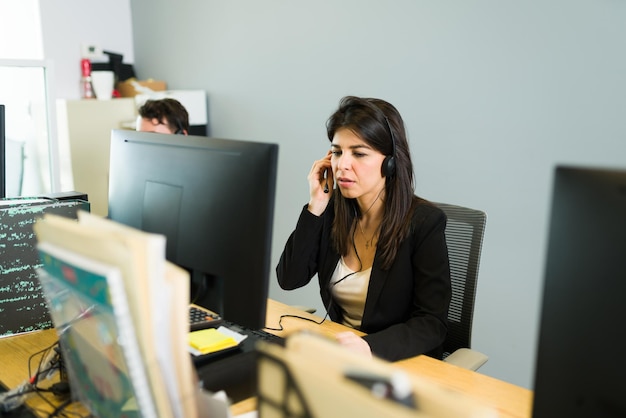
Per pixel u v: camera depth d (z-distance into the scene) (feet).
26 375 3.70
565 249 2.00
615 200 1.87
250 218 3.08
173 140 3.51
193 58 11.37
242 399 3.37
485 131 7.47
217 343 3.54
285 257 5.53
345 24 8.77
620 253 1.86
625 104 6.30
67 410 3.14
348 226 5.32
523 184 7.22
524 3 6.90
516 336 7.50
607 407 1.91
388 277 4.98
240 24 10.36
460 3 7.45
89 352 2.65
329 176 5.31
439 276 4.80
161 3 11.71
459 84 7.63
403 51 8.14
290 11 9.50
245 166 3.10
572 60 6.63
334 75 9.07
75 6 11.18
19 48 10.75
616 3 6.20
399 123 4.98
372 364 1.93
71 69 11.25
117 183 3.87
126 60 12.32
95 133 10.42
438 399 1.77
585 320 1.95
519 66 7.06
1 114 4.97
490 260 7.63
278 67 9.87
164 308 2.27
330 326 4.80
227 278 3.21
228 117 11.00
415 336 4.31
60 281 2.60
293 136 9.89
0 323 4.29
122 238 2.22
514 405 3.44
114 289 2.18
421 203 5.11
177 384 2.42
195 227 3.33
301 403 1.93
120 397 2.52
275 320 4.95
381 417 1.70
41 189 7.06
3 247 4.21
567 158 6.81
